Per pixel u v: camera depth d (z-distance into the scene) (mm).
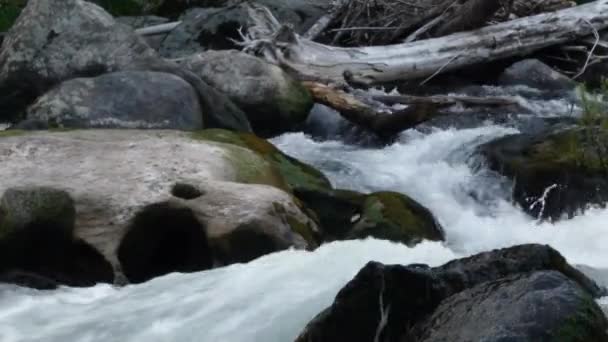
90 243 5781
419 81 11219
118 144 6875
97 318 4910
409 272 3967
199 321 4707
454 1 11656
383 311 3945
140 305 4980
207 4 15102
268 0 13289
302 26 12984
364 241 5914
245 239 5852
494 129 9180
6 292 5367
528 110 10023
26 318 4988
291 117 9711
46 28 9766
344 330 3959
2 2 15211
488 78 11656
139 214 5895
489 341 3428
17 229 5633
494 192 7859
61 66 9531
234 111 9180
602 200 7395
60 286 5605
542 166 7656
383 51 11008
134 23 14352
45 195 5789
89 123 8336
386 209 6668
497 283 3807
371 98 10172
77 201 5941
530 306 3541
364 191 7980
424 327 3791
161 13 15344
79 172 6312
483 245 7121
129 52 9492
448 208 7789
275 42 10625
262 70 9766
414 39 11727
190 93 8750
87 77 9211
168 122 8461
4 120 9703
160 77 8766
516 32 11516
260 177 6758
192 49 12508
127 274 5883
